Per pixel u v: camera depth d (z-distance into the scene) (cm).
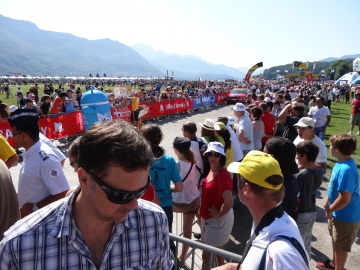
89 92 1044
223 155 339
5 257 116
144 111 1384
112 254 129
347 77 6031
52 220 122
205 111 2231
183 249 384
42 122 952
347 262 420
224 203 324
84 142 115
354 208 340
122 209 117
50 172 267
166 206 353
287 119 709
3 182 216
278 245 147
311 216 337
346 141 332
